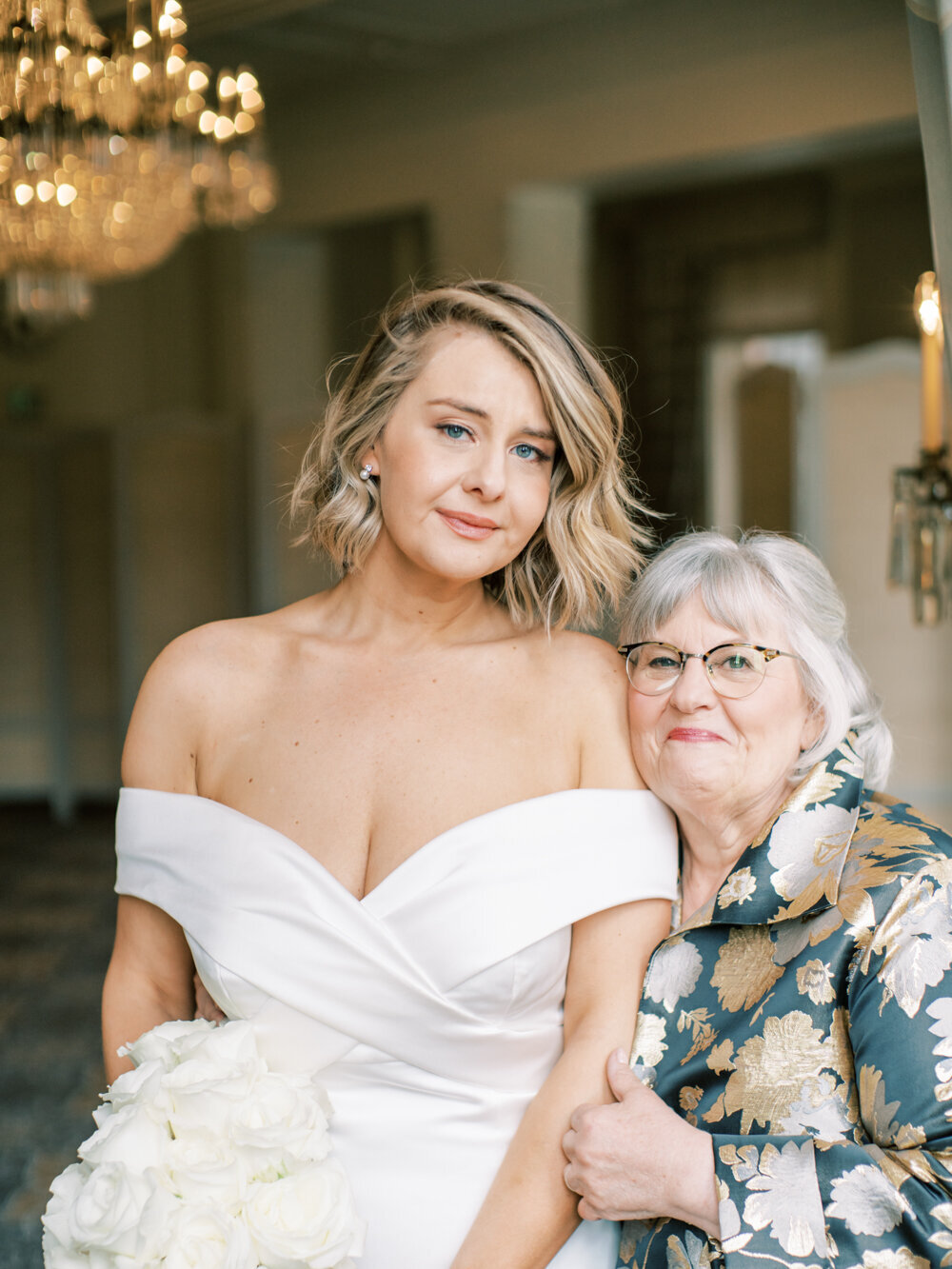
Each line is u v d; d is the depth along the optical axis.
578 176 6.55
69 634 7.60
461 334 1.52
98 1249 1.25
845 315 8.62
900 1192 1.25
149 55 3.82
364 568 1.66
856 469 4.68
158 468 7.33
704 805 1.51
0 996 4.74
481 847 1.51
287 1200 1.30
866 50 5.54
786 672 1.49
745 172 6.39
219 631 1.70
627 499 1.66
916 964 1.32
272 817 1.58
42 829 7.42
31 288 4.75
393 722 1.59
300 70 7.11
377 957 1.48
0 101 3.61
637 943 1.54
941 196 1.39
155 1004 1.67
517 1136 1.48
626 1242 1.48
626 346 9.54
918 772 4.55
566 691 1.62
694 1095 1.44
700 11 6.02
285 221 7.80
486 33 6.62
